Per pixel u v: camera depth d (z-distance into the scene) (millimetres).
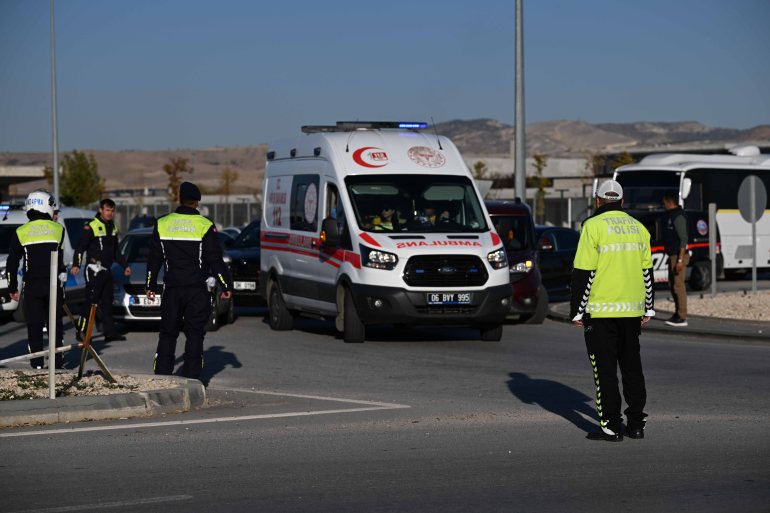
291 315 38344
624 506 13969
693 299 46438
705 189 65000
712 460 16641
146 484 15320
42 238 26109
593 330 18188
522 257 38625
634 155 164750
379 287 31953
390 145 35250
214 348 32875
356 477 15672
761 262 68188
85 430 19375
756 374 26406
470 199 34438
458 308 32188
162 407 21203
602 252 17984
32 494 14812
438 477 15648
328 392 24031
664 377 25922
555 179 173000
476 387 24641
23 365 28531
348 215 33375
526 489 14898
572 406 21844
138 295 36094
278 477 15695
